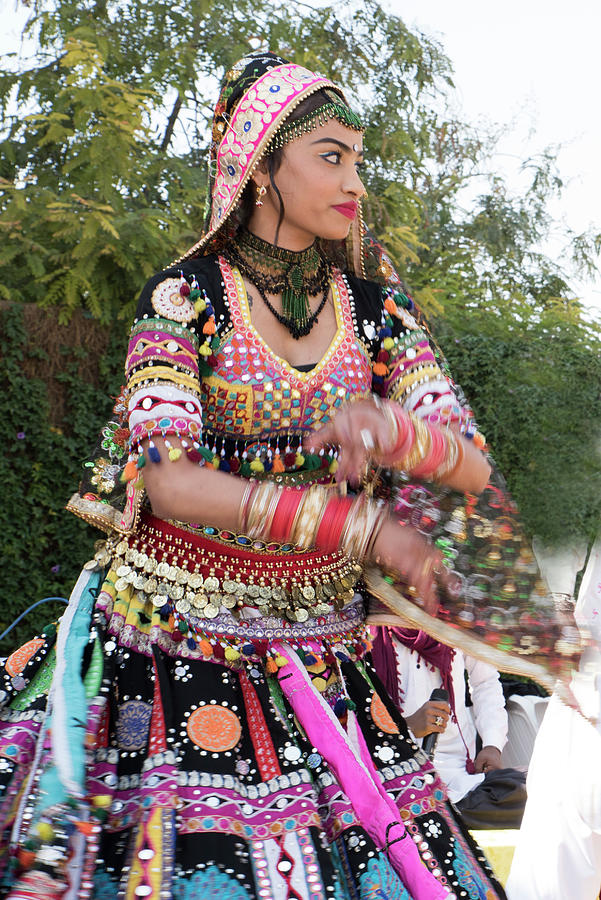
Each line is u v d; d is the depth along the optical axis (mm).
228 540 1670
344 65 10492
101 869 1418
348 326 1775
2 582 7621
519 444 7273
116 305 8188
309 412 1688
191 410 1525
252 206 1748
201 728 1530
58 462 7879
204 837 1413
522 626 1714
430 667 3553
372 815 1545
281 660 1641
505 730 4230
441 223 13008
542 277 13078
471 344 8531
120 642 1613
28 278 8180
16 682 1632
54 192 8391
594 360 7184
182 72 9430
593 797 2576
